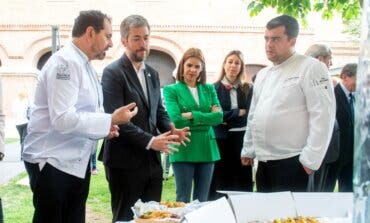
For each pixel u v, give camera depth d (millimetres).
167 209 1900
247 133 3332
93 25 2533
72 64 2389
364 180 623
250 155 3316
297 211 1465
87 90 2480
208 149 3947
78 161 2518
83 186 2611
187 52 4070
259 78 3215
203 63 4070
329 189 4652
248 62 18828
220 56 18953
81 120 2312
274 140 2914
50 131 2473
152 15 19062
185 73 4035
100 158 3100
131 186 2934
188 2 18984
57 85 2330
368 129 616
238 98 4402
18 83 19125
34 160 2488
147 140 2803
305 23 5336
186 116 3875
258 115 3006
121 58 3035
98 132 2348
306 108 2859
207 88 4094
